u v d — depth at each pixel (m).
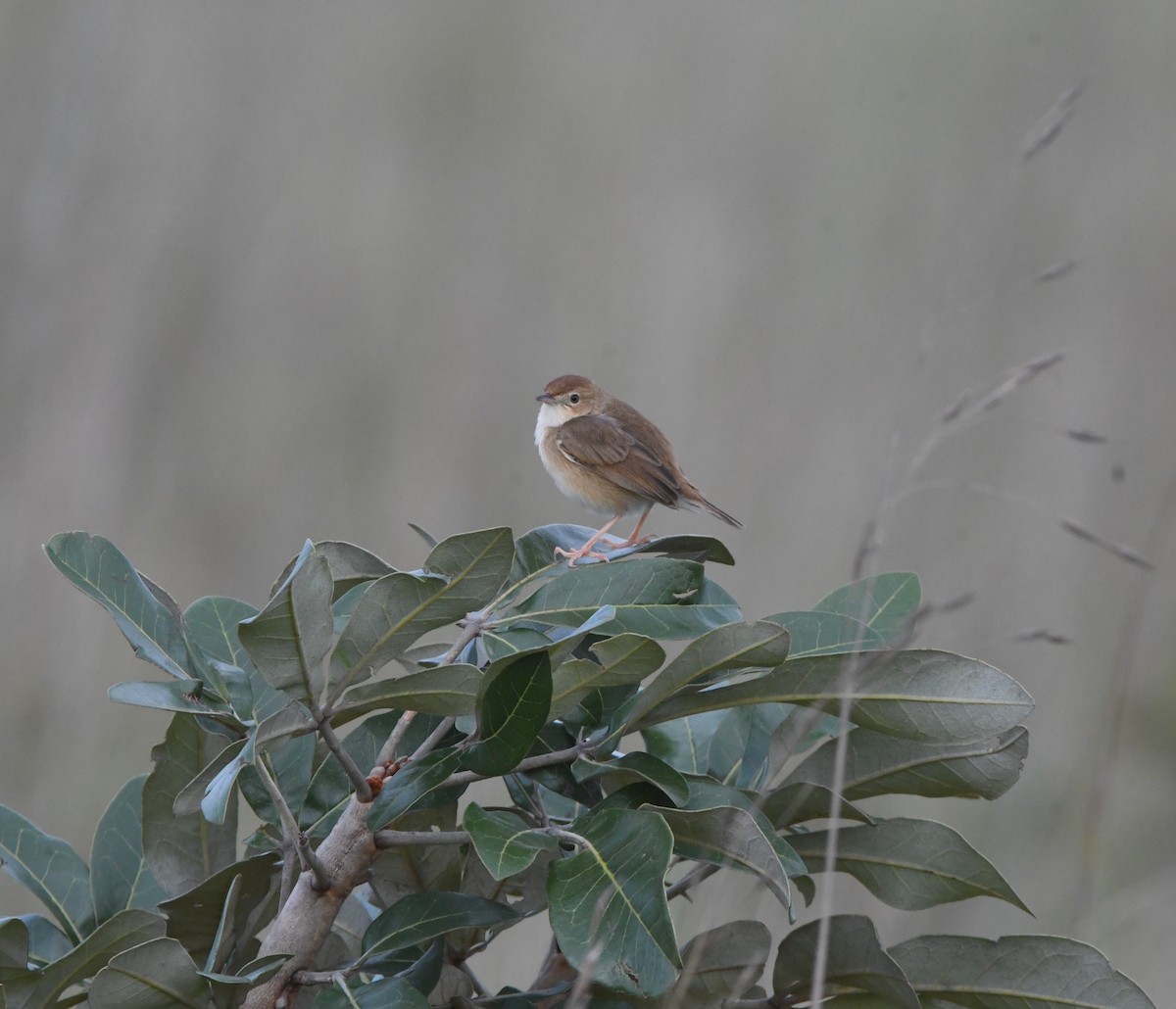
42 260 16.25
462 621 3.39
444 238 18.72
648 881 2.64
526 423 16.77
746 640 2.92
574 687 2.97
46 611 12.89
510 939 8.05
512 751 2.84
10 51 16.83
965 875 3.27
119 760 11.43
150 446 15.80
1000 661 12.98
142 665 12.55
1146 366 18.17
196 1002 2.82
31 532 13.92
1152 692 12.30
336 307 17.81
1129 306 18.94
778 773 3.43
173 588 13.95
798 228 18.86
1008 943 3.27
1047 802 10.52
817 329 17.38
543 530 3.70
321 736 2.86
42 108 16.97
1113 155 20.50
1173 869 8.41
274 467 15.90
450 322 17.75
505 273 18.42
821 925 3.01
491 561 2.80
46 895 3.42
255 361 17.08
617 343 17.77
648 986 2.53
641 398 16.86
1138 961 8.80
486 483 16.03
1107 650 13.35
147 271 17.16
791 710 3.60
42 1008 2.95
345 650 2.85
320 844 3.22
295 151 19.22
